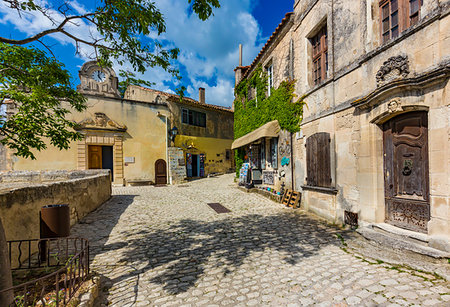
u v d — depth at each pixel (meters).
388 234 3.82
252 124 10.52
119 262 3.42
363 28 4.48
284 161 7.79
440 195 3.13
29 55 3.88
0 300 1.83
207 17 3.39
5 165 11.07
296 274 2.96
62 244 4.14
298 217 5.88
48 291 2.42
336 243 4.02
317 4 6.07
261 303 2.37
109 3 3.14
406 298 2.31
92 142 12.55
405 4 3.81
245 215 6.24
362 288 2.55
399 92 3.64
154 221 5.73
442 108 3.11
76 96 4.62
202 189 11.54
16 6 2.58
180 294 2.57
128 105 13.62
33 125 3.74
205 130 17.52
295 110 7.10
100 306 2.37
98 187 7.51
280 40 8.24
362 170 4.44
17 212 3.19
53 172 8.66
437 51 3.15
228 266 3.25
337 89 5.28
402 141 3.85
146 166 13.97
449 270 2.75
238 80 12.98
